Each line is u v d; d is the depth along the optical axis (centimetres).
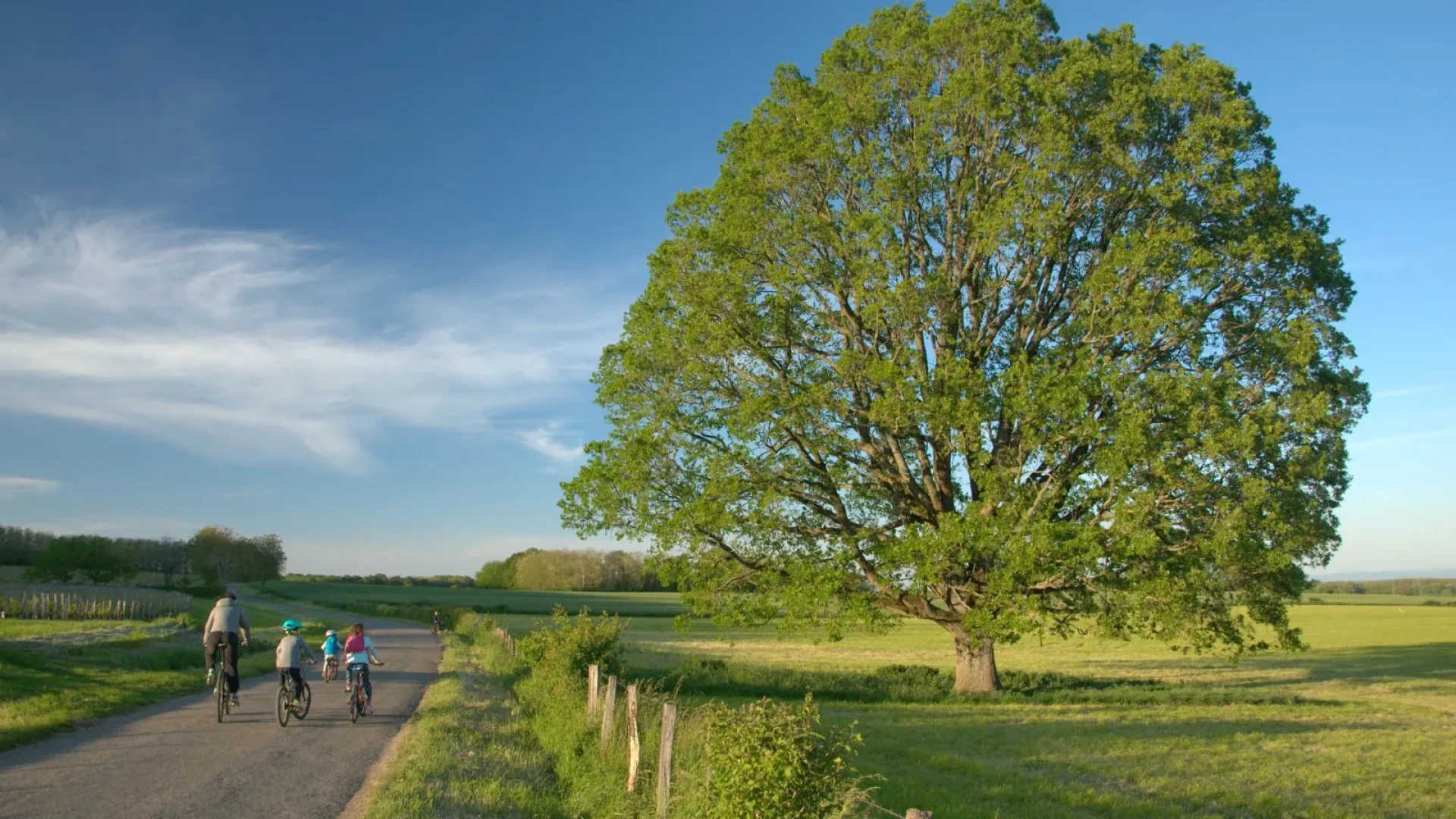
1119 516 2084
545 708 1788
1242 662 4691
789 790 750
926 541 2233
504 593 15325
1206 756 1766
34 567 12425
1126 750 1820
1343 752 1836
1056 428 2188
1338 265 2461
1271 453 2169
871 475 2633
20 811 920
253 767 1185
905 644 5800
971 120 2550
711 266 2623
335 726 1608
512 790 1073
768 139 2645
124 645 2964
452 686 2273
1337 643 6059
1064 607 2561
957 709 2497
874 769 1545
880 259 2462
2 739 1311
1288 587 2514
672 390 2669
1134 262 2184
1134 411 2097
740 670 3409
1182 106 2459
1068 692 2875
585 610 2138
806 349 2625
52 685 1867
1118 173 2373
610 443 2703
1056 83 2403
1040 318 2569
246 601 12119
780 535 2603
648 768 1116
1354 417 2450
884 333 2536
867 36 2720
